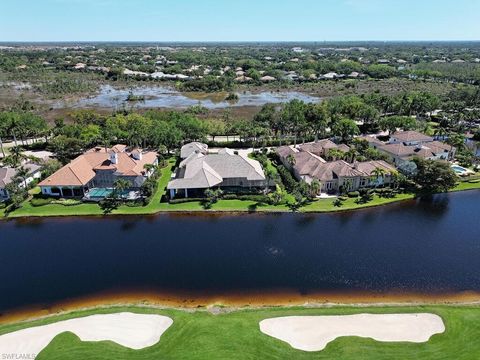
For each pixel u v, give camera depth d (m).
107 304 44.28
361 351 36.44
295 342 37.59
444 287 47.47
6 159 83.25
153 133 98.06
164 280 48.62
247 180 75.25
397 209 69.44
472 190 78.25
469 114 127.44
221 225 63.09
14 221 64.81
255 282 48.22
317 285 47.69
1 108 153.25
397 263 52.53
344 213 67.56
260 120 119.00
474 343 37.28
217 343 37.12
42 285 47.78
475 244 57.62
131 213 67.06
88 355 36.00
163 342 37.53
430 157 90.56
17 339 38.25
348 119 113.06
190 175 74.38
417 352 36.28
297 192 69.88
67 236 59.84
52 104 172.38
